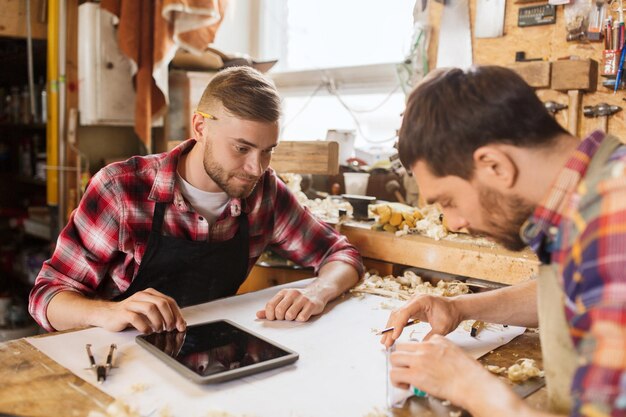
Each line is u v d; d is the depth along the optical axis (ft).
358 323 4.47
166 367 3.54
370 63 9.32
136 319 4.03
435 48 7.16
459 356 2.99
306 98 10.23
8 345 3.81
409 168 2.88
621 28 5.60
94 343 3.89
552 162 2.55
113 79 9.06
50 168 9.44
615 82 5.68
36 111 10.64
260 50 11.12
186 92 9.23
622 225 2.03
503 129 2.50
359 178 7.57
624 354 1.91
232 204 5.30
